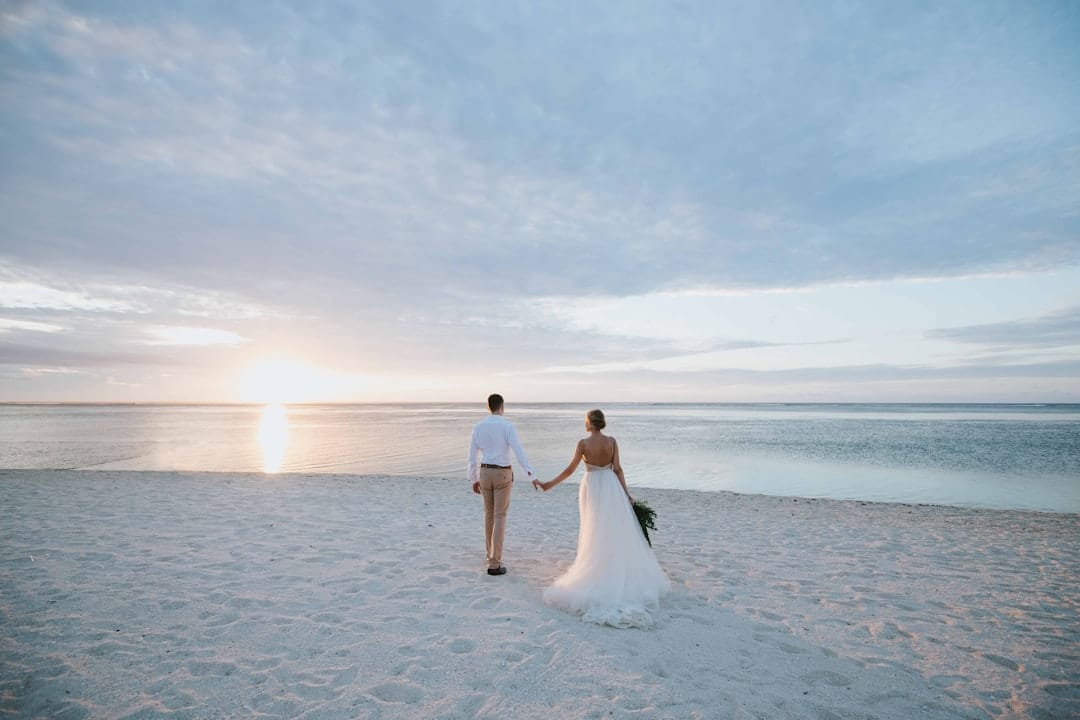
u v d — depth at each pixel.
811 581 5.54
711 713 3.02
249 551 6.29
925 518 9.19
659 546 7.07
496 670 3.49
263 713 2.97
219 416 83.81
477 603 4.71
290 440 29.94
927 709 3.12
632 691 3.24
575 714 2.99
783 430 39.56
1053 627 4.36
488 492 5.64
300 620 4.26
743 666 3.61
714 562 6.27
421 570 5.66
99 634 3.92
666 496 11.45
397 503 9.86
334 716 2.94
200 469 17.14
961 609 4.75
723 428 43.19
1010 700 3.23
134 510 8.67
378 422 58.78
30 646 3.71
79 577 5.20
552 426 48.16
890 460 20.09
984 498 12.83
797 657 3.76
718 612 4.61
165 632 3.99
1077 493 13.34
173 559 5.89
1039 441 27.30
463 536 7.31
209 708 3.01
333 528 7.64
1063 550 6.99
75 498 9.75
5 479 12.06
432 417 79.94
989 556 6.66
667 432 37.78
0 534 6.93
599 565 4.63
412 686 3.28
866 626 4.35
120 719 2.87
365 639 3.94
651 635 4.08
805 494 13.50
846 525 8.57
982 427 41.50
